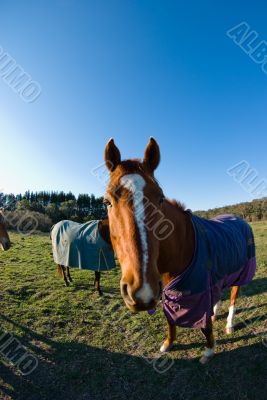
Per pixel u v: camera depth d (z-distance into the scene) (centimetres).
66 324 445
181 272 278
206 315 286
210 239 297
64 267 645
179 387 300
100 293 584
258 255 853
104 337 404
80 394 299
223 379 303
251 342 357
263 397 277
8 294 566
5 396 297
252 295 521
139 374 323
